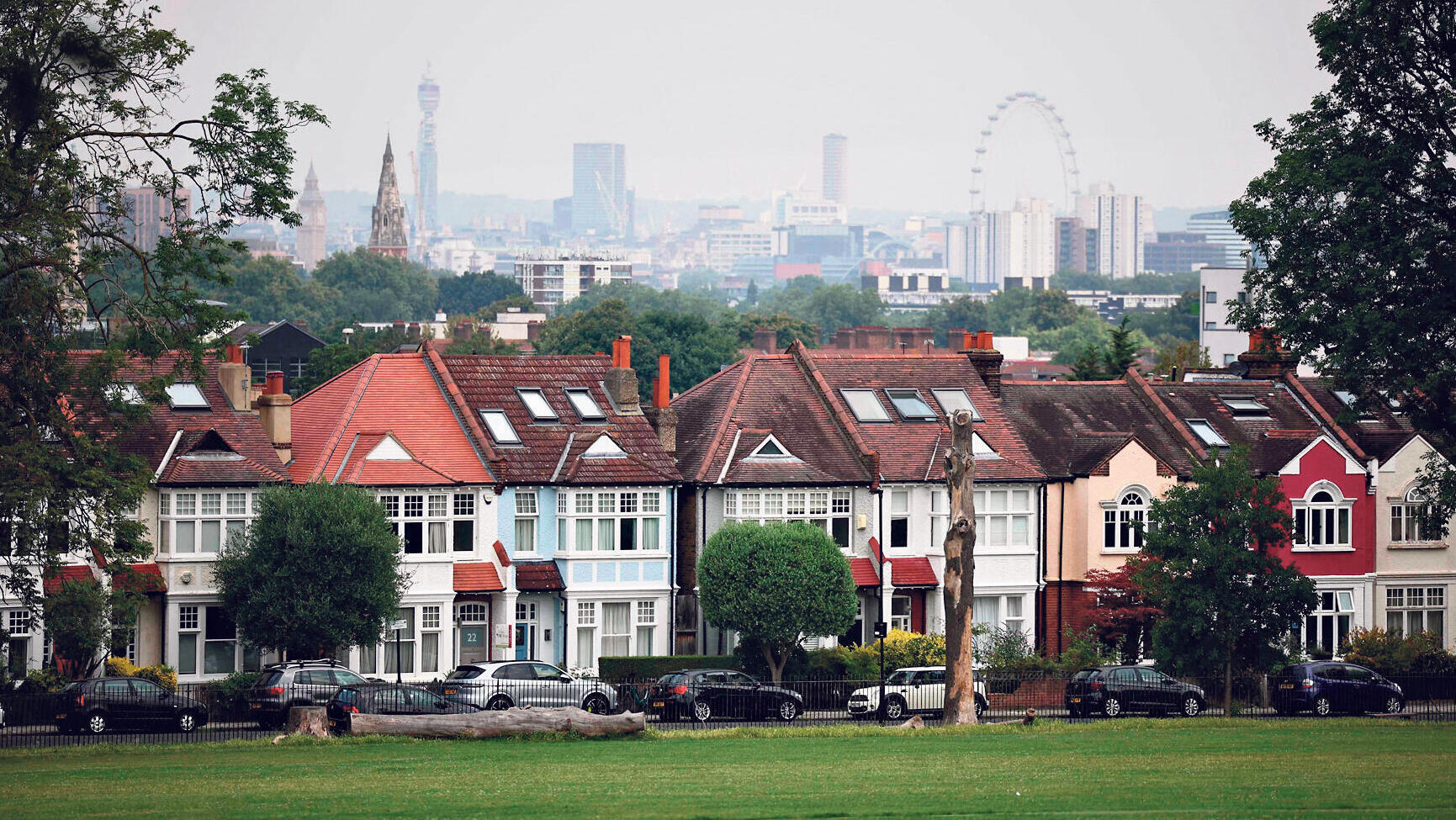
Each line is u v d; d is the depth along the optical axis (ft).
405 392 365.61
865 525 374.22
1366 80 340.39
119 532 273.75
